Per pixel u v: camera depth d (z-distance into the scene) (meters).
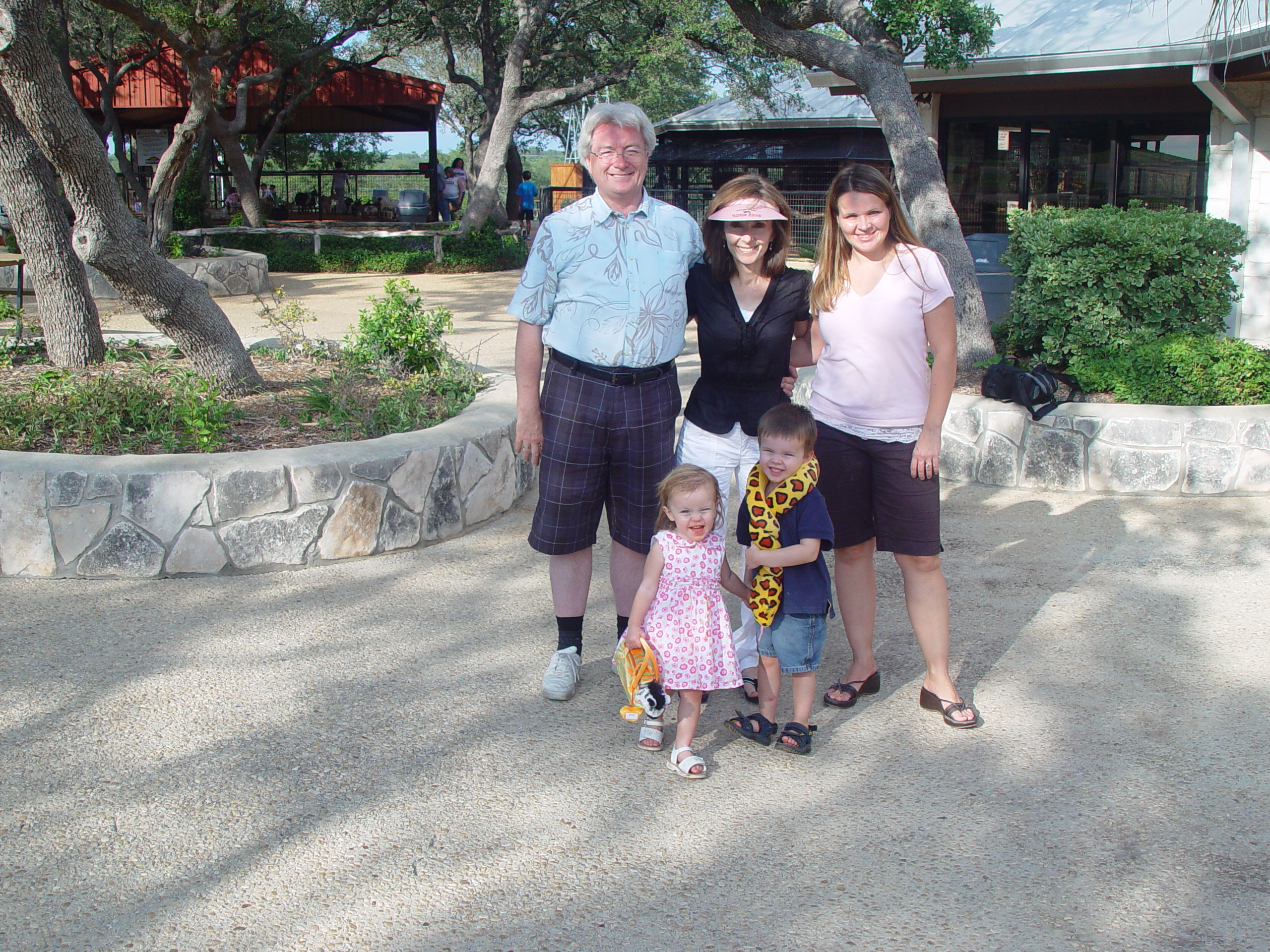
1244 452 6.06
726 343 3.58
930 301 3.36
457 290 16.67
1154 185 11.03
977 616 4.48
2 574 4.71
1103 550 5.25
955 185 11.82
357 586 4.74
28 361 7.54
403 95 26.80
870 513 3.60
